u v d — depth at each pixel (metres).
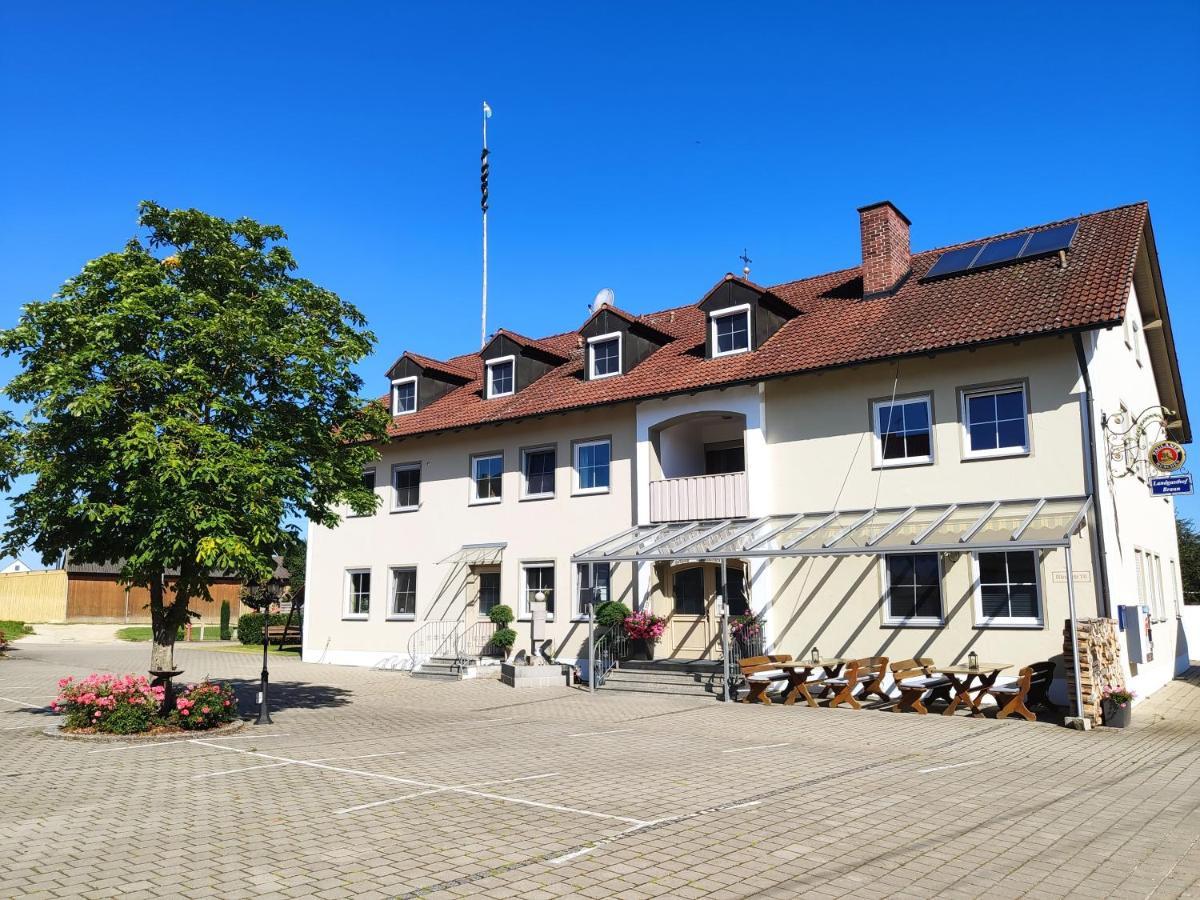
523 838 7.59
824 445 19.28
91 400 12.44
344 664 27.81
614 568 22.27
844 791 9.47
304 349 14.37
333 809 8.70
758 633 19.23
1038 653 16.14
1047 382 16.70
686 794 9.34
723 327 21.98
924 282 20.81
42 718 15.55
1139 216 19.06
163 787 9.79
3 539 13.94
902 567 17.92
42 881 6.50
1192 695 18.22
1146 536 19.58
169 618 14.34
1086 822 8.14
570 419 23.84
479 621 25.14
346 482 15.91
